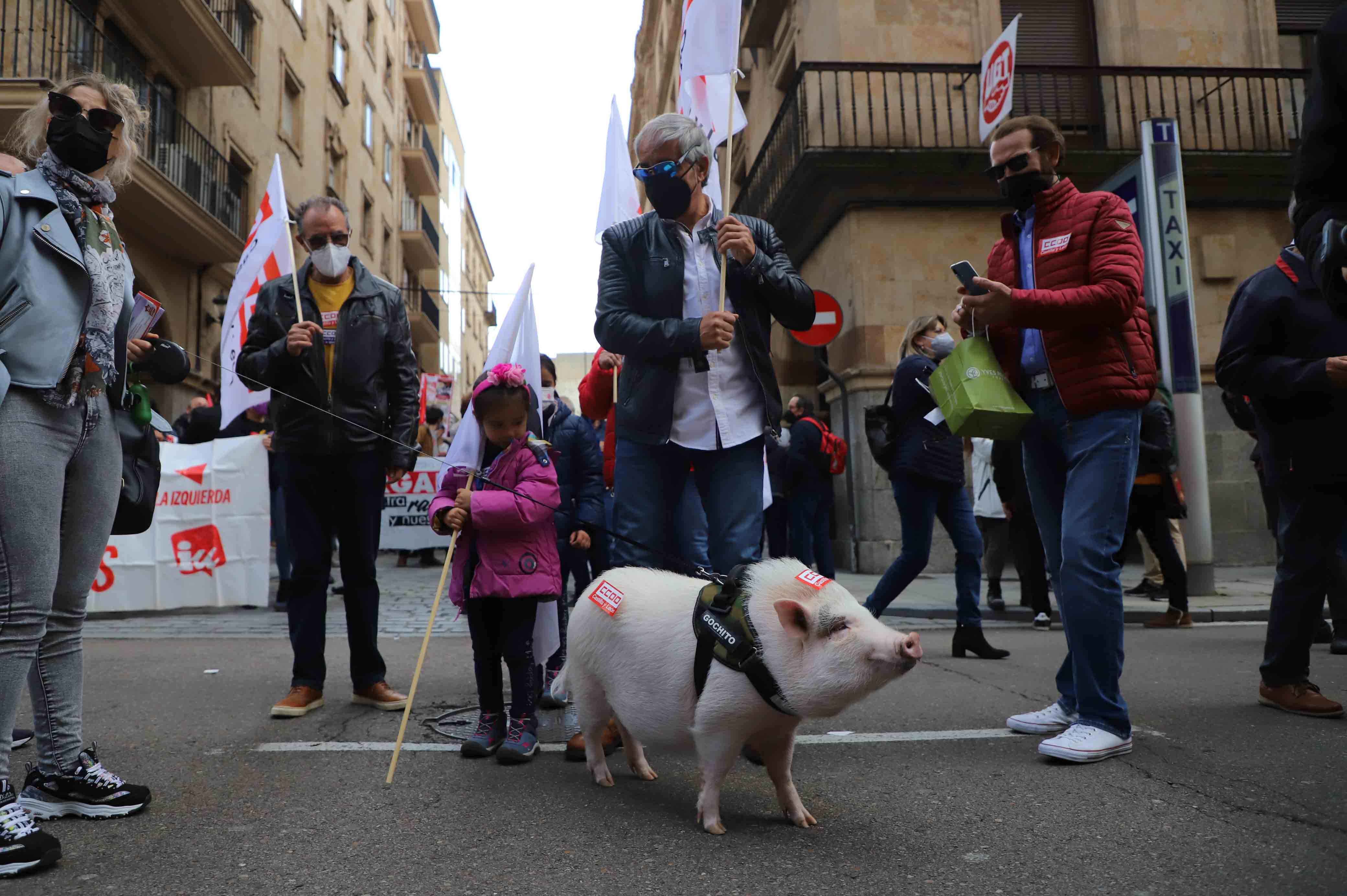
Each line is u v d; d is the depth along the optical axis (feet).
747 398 10.94
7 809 7.64
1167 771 10.15
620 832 8.49
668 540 11.32
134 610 26.35
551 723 13.48
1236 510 40.14
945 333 19.52
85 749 9.18
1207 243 41.73
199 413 31.22
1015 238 12.50
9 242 7.94
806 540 29.32
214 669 17.35
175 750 11.45
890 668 7.41
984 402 11.36
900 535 38.70
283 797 9.55
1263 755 10.70
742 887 7.18
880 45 41.50
